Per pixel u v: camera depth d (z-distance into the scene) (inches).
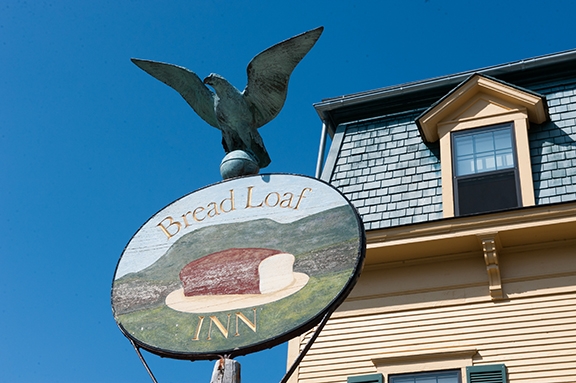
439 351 503.5
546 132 575.5
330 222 399.9
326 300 359.3
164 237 425.4
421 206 566.6
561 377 470.6
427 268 543.5
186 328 369.4
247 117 481.4
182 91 510.0
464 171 571.2
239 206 428.8
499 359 488.7
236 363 344.8
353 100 651.5
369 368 512.7
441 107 596.4
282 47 479.2
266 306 369.1
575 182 534.9
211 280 391.2
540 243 523.8
